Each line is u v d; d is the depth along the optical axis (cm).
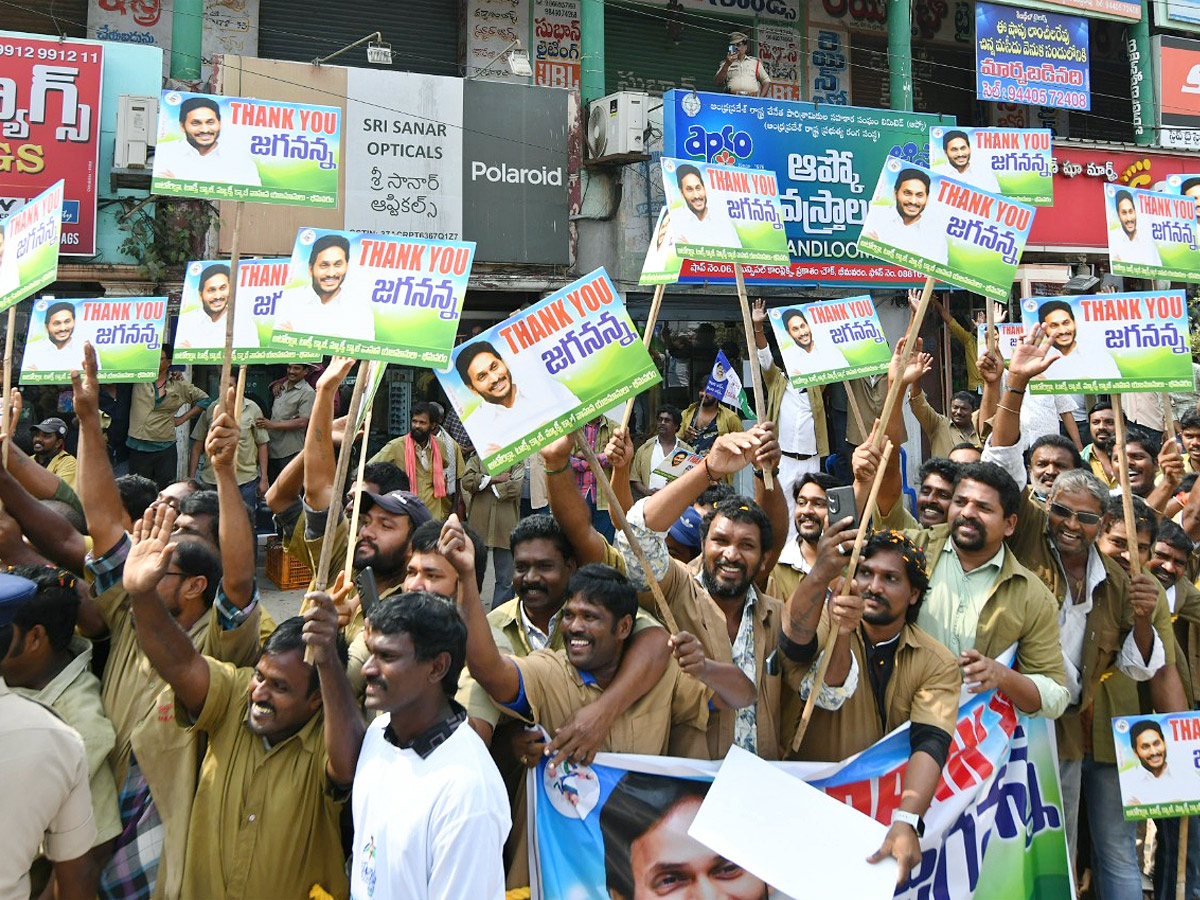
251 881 316
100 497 386
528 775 340
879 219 407
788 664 376
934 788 350
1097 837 451
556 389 349
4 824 262
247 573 353
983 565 417
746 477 1028
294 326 349
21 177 911
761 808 337
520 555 385
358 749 303
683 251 430
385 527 408
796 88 1475
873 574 371
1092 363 479
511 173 1069
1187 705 449
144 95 932
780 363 1153
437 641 272
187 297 507
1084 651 442
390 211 1021
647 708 348
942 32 1562
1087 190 1341
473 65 1296
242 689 334
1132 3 1454
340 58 1246
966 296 1285
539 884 336
